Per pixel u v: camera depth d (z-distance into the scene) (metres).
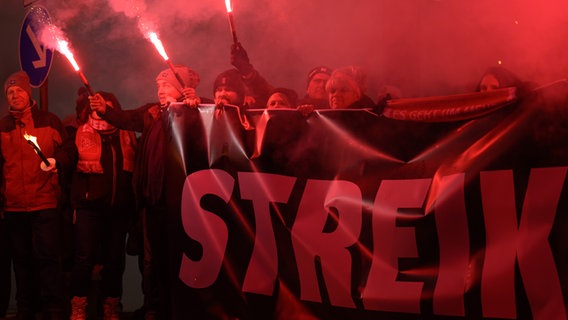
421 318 4.33
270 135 4.77
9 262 6.33
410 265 4.39
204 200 4.86
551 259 4.11
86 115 5.87
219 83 5.33
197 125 4.93
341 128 4.62
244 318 4.73
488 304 4.20
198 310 4.84
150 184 5.17
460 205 4.29
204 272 4.84
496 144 4.26
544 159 4.17
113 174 5.55
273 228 4.70
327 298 4.55
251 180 4.77
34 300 5.97
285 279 4.66
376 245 4.46
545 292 4.11
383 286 4.41
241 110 4.85
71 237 6.32
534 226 4.16
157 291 5.35
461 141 4.34
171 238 4.94
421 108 4.45
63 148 5.54
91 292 6.51
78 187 5.50
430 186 4.38
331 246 4.56
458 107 4.36
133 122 5.34
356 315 4.48
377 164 4.52
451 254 4.30
